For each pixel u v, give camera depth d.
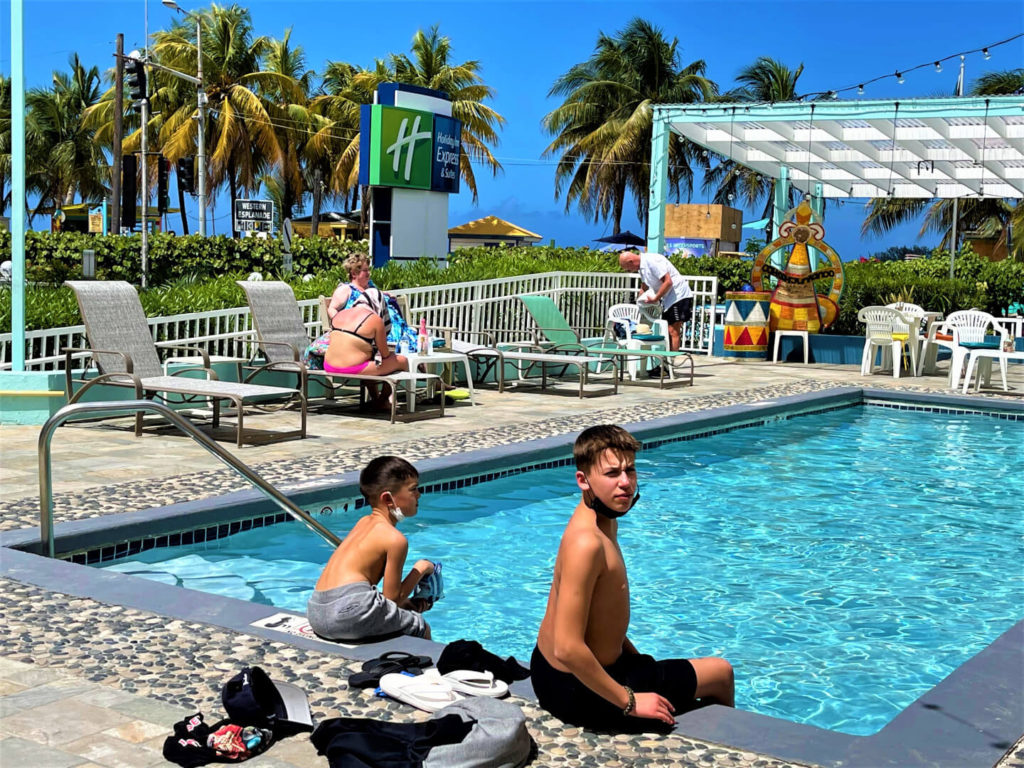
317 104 61.84
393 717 3.36
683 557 6.25
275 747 3.14
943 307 19.38
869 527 7.01
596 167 52.09
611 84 52.16
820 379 14.46
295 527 6.57
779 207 21.88
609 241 45.47
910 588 5.71
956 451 9.94
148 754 3.04
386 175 16.44
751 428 11.11
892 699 4.21
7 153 69.12
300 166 62.19
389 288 13.39
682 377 14.44
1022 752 3.13
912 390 13.23
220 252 27.61
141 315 9.60
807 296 17.42
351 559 4.21
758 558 6.25
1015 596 5.59
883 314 15.14
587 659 3.17
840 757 3.10
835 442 10.35
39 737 3.13
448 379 11.94
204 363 9.69
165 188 55.69
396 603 4.36
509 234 59.25
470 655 3.71
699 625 5.07
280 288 11.16
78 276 26.91
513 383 13.35
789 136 18.62
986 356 13.74
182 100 56.84
